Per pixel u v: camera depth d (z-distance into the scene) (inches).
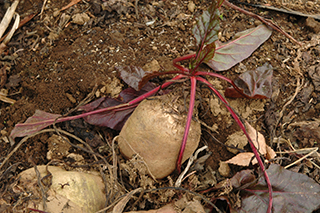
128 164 23.4
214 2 22.2
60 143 24.8
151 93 24.0
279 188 23.0
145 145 22.6
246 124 24.6
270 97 23.9
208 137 24.7
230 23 26.9
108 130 25.0
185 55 24.7
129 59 25.6
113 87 25.1
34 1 28.7
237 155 24.0
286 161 24.8
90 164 23.8
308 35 27.0
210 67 25.4
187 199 23.0
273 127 25.0
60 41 26.8
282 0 28.5
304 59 26.1
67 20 27.4
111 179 23.3
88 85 25.3
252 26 26.8
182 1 27.7
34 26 27.8
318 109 25.6
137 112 22.9
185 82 24.3
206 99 24.9
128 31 26.6
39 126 24.4
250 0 28.1
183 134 22.5
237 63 25.7
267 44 26.4
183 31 26.5
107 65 25.5
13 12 28.2
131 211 22.4
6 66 26.9
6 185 23.4
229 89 24.3
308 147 25.1
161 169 23.0
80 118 25.1
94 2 27.5
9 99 26.3
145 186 23.1
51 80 25.8
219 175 24.3
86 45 26.3
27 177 22.4
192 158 23.7
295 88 25.6
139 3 27.6
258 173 23.4
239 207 23.0
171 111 22.6
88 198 22.3
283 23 27.4
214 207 22.4
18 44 27.4
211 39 22.6
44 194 21.8
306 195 22.8
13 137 24.3
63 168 23.8
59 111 25.3
